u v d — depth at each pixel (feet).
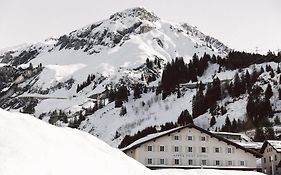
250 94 597.11
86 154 81.56
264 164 342.64
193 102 646.33
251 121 531.91
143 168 93.45
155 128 549.13
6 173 61.82
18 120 83.35
